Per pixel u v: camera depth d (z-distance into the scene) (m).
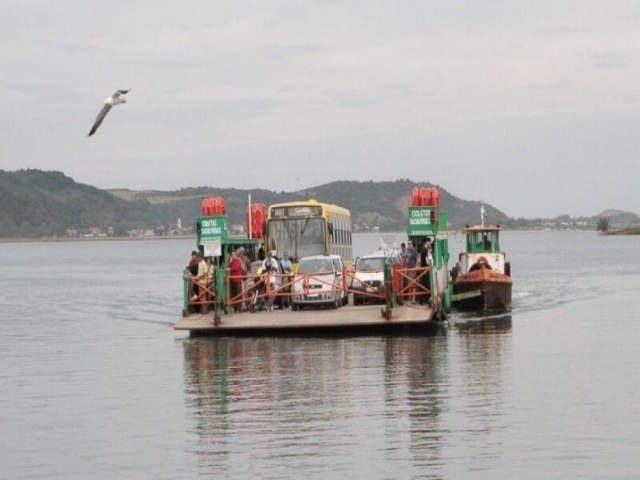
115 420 23.06
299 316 38.56
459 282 50.06
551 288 70.25
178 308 60.38
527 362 30.41
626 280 79.31
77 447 20.53
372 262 43.84
